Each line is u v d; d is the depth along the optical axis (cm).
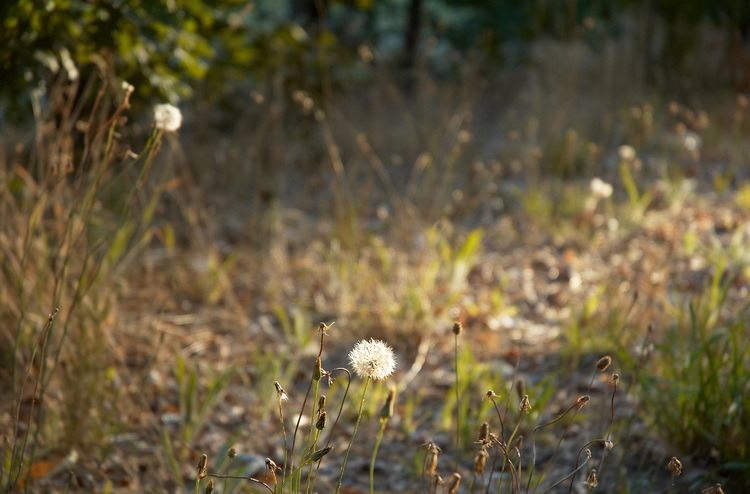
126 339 386
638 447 300
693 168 708
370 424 334
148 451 298
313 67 657
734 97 917
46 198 286
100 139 295
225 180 638
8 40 352
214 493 265
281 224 566
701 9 981
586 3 966
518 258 546
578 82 920
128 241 441
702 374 279
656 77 970
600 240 565
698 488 271
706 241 546
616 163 734
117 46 390
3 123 455
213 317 435
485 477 287
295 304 455
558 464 298
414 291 426
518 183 702
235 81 638
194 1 429
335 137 745
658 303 429
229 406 344
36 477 271
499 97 962
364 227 550
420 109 854
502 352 410
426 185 621
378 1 1018
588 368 376
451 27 1026
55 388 302
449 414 328
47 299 317
